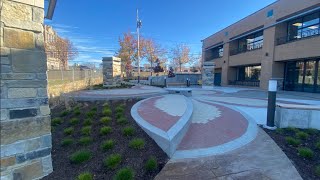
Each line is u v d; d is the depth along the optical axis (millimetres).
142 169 3385
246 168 3479
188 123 5430
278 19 17141
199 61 51094
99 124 5352
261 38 20609
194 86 24062
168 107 7082
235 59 24172
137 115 5875
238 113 7199
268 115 5719
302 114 5426
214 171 3387
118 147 4047
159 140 4117
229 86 24375
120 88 13719
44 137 3055
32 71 2941
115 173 3215
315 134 5016
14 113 2746
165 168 3482
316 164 3592
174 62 50062
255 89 19359
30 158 2896
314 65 15398
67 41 39469
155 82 27047
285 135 5016
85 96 8422
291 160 3744
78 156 3559
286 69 17938
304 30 15688
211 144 4512
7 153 2672
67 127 5379
